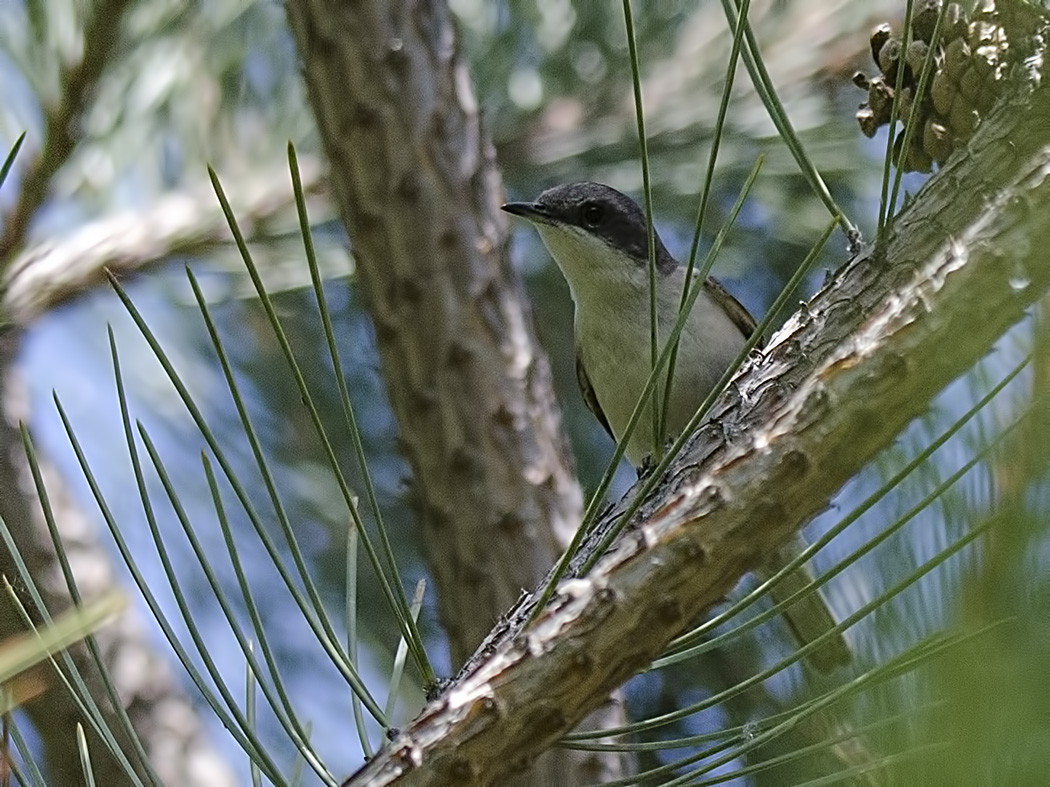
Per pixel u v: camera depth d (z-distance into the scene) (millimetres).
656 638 4285
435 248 9062
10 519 8195
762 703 6477
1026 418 2975
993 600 2689
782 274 10602
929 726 2637
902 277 4730
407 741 4328
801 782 3791
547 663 4277
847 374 4234
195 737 8328
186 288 8438
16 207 6988
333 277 9508
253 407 9992
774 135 9320
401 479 9445
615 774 8180
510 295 9328
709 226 10156
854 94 9375
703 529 4262
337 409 10141
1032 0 4852
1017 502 2773
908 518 3689
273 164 8609
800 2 9539
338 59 8922
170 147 8406
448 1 9500
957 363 4145
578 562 5129
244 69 8734
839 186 9750
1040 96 4535
